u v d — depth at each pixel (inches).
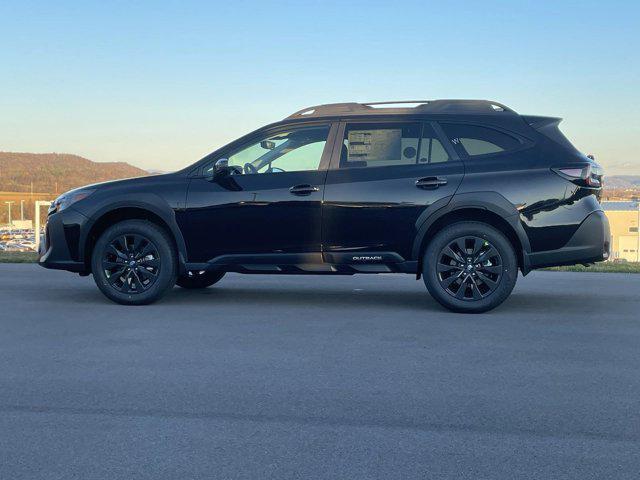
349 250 281.0
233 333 237.0
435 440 136.5
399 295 326.0
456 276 274.5
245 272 290.4
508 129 278.1
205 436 139.0
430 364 195.0
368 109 290.7
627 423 146.3
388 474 120.6
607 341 224.2
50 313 275.6
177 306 292.8
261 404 159.3
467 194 271.3
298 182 284.4
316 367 191.9
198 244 290.8
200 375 183.9
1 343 221.8
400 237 277.0
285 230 284.5
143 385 174.6
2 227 4537.4
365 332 238.4
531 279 379.6
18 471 122.3
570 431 141.4
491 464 124.7
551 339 227.1
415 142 281.7
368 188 278.8
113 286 295.7
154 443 135.3
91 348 214.7
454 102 286.5
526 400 162.1
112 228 294.4
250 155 292.8
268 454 129.6
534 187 269.4
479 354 206.5
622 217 2630.4
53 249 300.7
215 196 289.0
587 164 270.8
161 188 293.7
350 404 159.3
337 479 118.7
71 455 129.3
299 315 271.6
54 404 159.3
